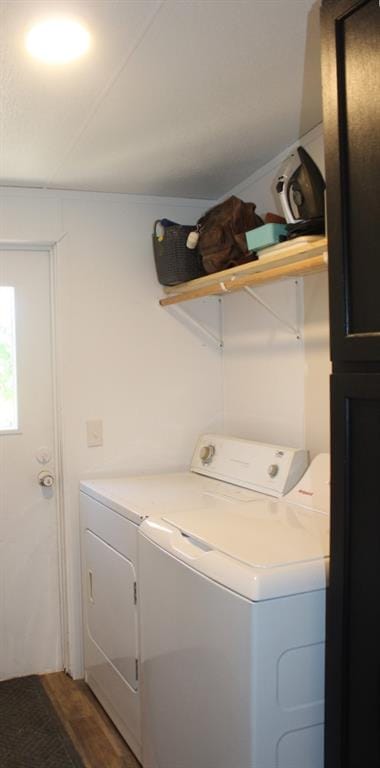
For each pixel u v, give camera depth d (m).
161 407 3.10
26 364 2.98
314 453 2.45
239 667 1.52
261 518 2.03
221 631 1.60
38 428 3.00
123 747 2.39
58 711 2.67
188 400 3.14
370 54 1.27
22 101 1.95
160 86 1.88
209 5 1.48
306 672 1.55
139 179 2.78
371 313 1.32
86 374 2.96
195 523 1.98
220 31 1.59
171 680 1.89
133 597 2.23
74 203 2.93
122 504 2.33
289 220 2.10
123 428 3.03
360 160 1.32
